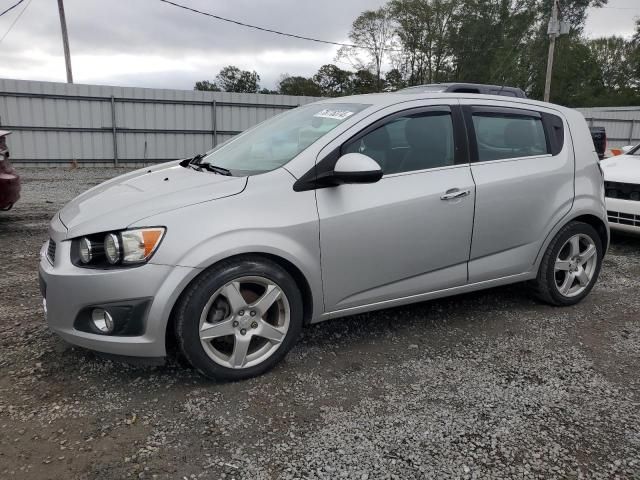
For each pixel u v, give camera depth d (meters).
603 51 62.97
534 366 3.30
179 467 2.30
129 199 3.03
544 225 4.02
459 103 3.74
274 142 3.58
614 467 2.38
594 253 4.36
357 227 3.20
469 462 2.38
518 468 2.36
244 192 2.97
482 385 3.05
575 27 49.66
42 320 3.79
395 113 3.45
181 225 2.78
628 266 5.64
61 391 2.87
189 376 3.06
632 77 62.12
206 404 2.78
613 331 3.88
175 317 2.82
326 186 3.14
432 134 3.57
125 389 2.91
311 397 2.88
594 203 4.26
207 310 2.86
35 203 8.97
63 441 2.45
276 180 3.05
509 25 49.53
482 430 2.62
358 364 3.27
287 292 3.06
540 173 3.95
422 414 2.75
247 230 2.87
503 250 3.87
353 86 56.94
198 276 2.80
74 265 2.79
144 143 16.83
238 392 2.91
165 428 2.57
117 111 16.30
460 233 3.61
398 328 3.82
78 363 3.17
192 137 17.42
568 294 4.31
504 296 4.54
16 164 15.39
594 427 2.67
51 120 15.53
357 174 2.95
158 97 16.67
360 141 3.29
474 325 3.91
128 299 2.70
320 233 3.09
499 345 3.59
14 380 2.96
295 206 3.03
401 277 3.46
